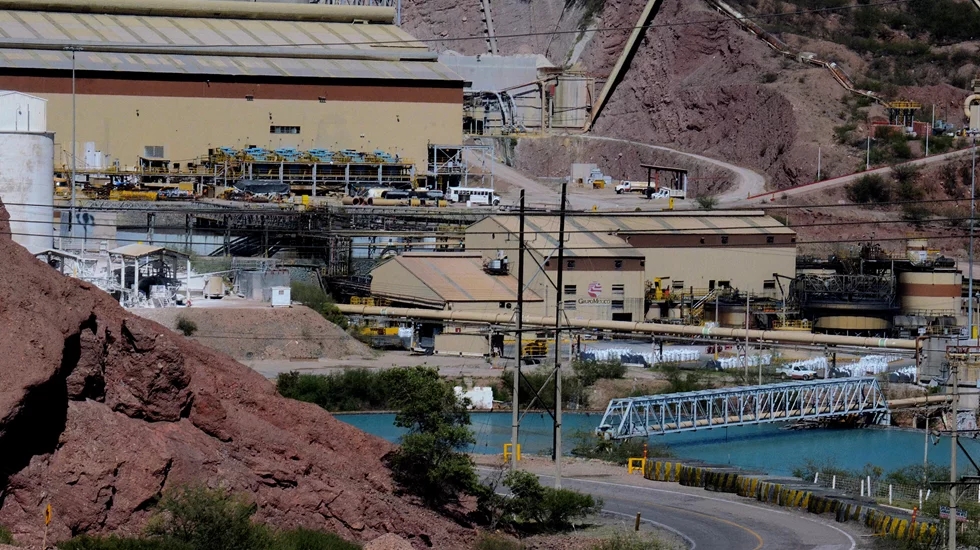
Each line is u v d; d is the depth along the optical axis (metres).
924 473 139.62
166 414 89.38
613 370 194.62
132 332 88.44
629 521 118.31
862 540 115.12
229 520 83.69
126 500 82.44
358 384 175.62
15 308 80.25
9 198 160.25
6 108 161.25
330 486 95.31
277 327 199.12
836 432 175.62
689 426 168.50
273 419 100.19
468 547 99.62
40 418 81.12
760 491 131.25
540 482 133.38
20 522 78.06
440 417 111.31
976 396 124.94
